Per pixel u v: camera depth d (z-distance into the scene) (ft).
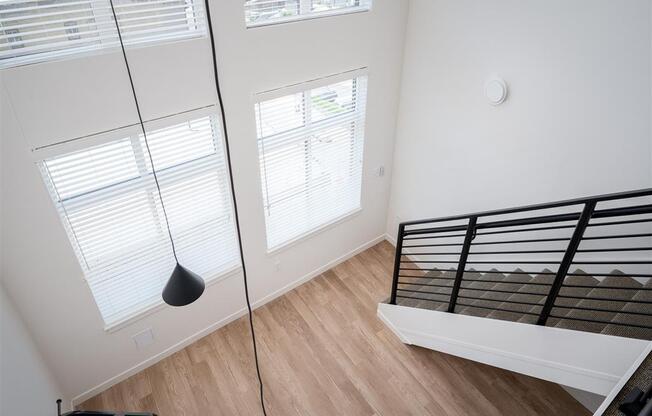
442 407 11.22
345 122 13.14
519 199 11.75
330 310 14.26
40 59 7.64
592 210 7.04
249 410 11.29
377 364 12.42
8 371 7.82
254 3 9.59
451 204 13.94
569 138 10.03
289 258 14.33
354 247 16.47
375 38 12.26
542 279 11.41
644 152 8.83
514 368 9.72
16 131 7.79
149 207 10.25
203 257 12.03
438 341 11.60
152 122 9.25
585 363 8.18
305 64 11.03
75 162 8.91
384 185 15.92
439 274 14.53
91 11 7.74
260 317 13.98
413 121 14.10
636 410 6.05
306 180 13.20
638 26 8.20
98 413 9.02
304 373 12.20
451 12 11.55
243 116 10.59
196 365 12.46
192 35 9.03
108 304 10.89
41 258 9.14
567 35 9.32
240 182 11.53
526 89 10.50
